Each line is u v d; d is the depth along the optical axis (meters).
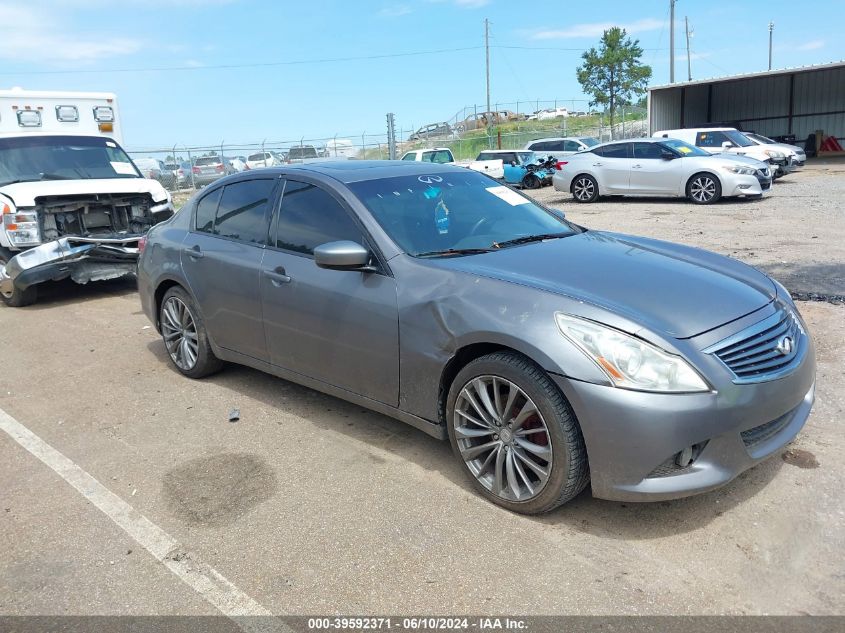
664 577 2.69
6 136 9.00
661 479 2.82
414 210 3.97
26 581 2.86
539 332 2.94
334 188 4.03
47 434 4.37
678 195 15.11
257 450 3.98
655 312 2.98
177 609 2.65
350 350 3.78
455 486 3.45
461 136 39.25
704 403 2.75
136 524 3.25
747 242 9.44
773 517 3.03
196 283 4.84
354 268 3.60
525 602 2.59
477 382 3.21
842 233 9.80
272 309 4.22
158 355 5.97
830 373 4.57
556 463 2.94
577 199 16.70
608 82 40.31
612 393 2.77
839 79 30.47
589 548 2.89
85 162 9.30
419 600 2.63
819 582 2.62
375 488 3.47
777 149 20.03
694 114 34.09
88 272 8.18
